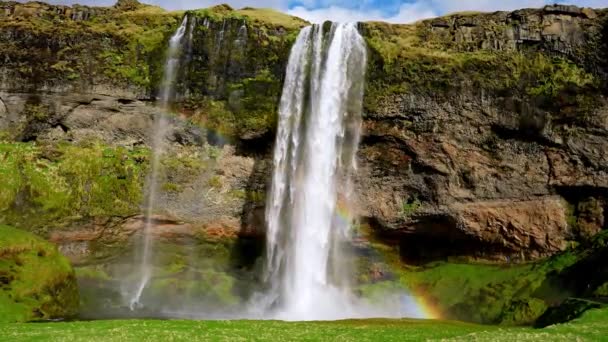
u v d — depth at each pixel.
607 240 52.25
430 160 61.78
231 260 64.62
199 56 64.44
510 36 62.91
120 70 65.00
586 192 60.09
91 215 61.78
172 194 63.94
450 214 61.62
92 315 51.16
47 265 50.00
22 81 65.38
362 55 62.53
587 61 60.00
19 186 61.50
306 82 64.12
